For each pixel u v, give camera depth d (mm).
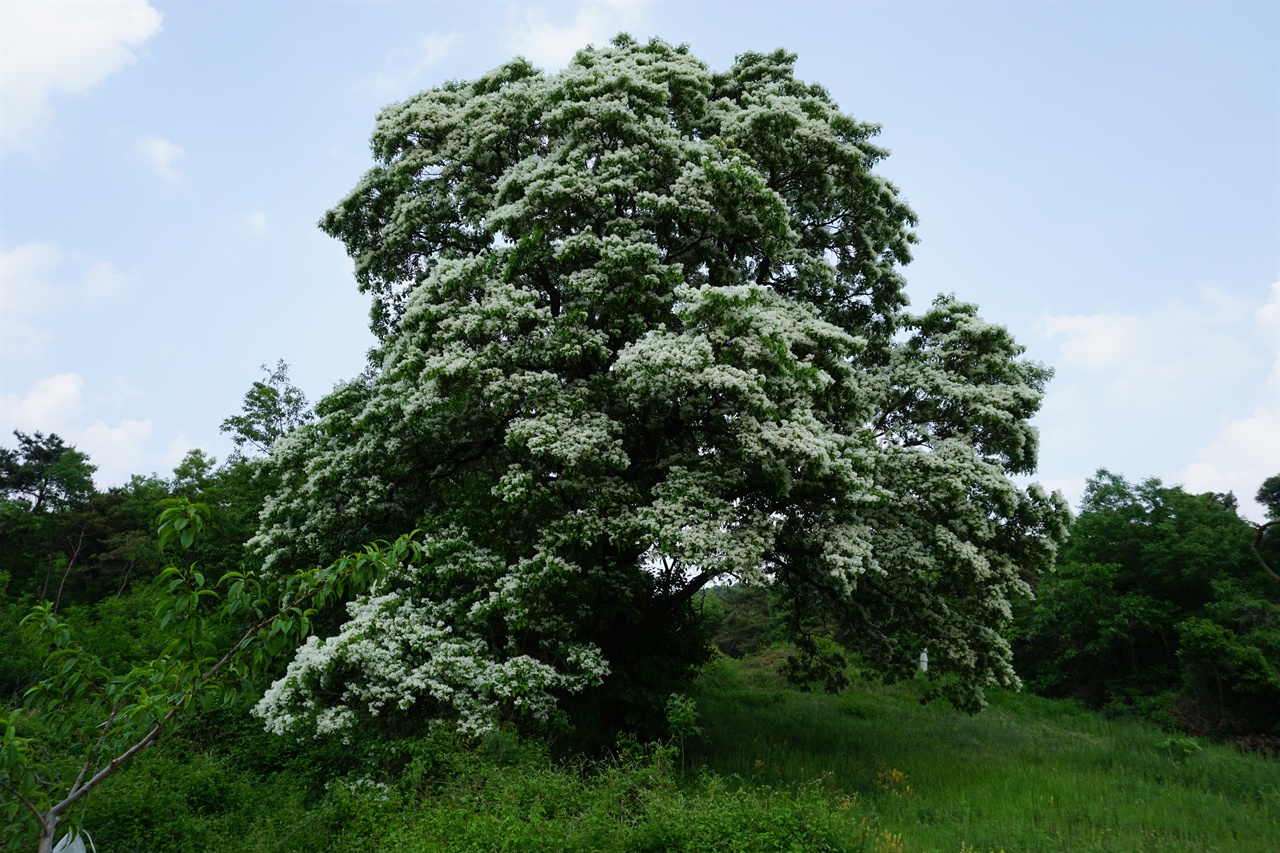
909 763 14711
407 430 14023
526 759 10078
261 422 26484
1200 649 20594
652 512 12320
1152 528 26875
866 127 16875
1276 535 24062
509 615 11820
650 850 7492
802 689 19922
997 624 15586
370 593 12828
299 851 8430
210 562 23016
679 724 12406
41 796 4758
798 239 15414
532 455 13570
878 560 14188
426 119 16906
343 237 17844
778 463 12570
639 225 14039
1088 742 18188
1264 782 12578
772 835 7672
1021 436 14875
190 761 10617
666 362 11773
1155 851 9336
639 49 17359
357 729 10969
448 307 13258
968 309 16312
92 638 17281
